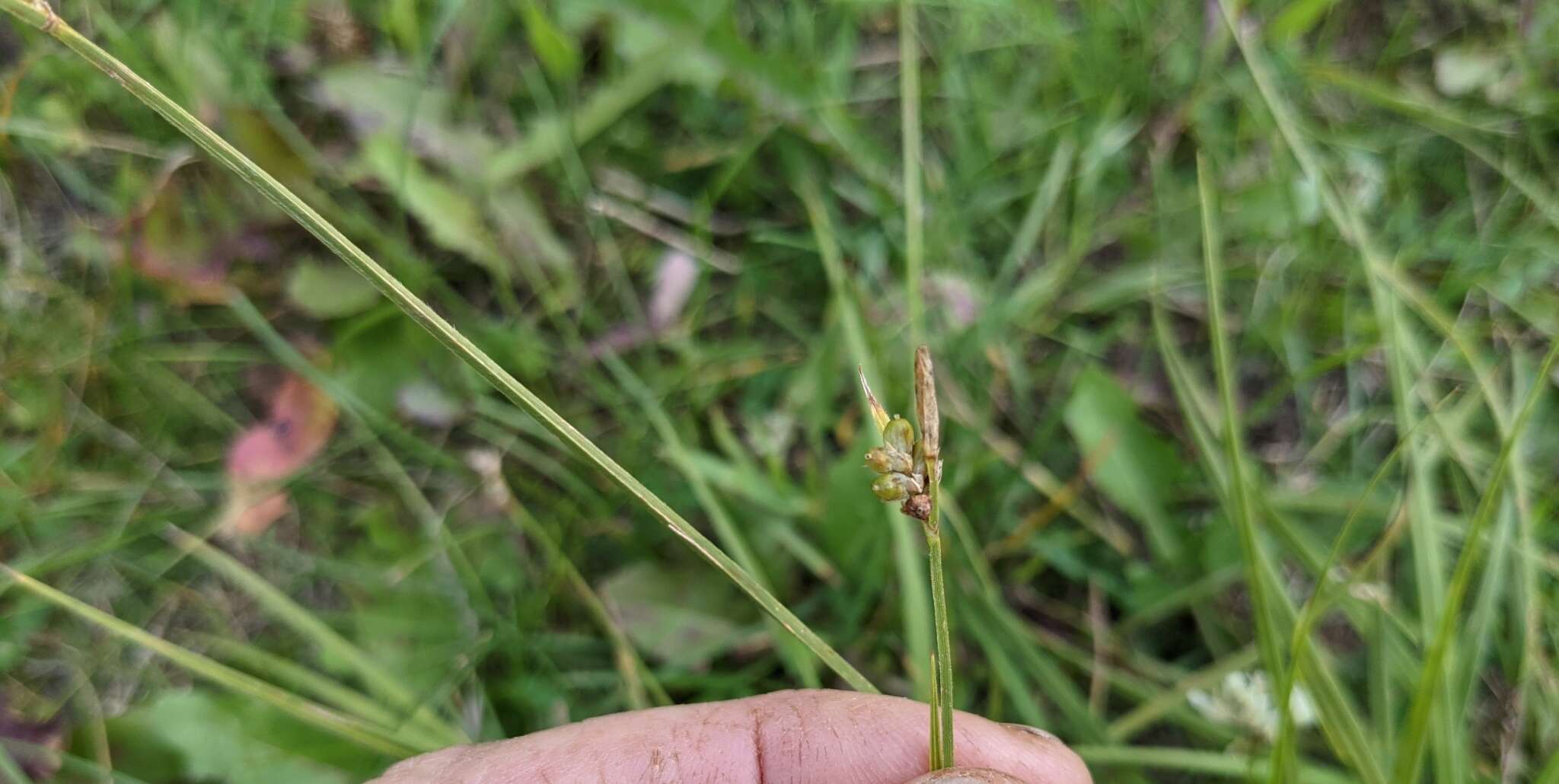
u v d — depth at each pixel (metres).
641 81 0.24
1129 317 0.24
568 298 0.23
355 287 0.22
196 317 0.22
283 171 0.22
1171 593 0.21
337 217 0.22
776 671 0.21
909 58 0.21
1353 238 0.19
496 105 0.25
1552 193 0.24
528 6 0.22
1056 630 0.22
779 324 0.24
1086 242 0.24
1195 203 0.24
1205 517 0.22
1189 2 0.25
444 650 0.20
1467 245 0.24
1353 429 0.22
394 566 0.21
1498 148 0.25
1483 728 0.20
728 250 0.25
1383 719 0.16
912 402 0.21
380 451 0.22
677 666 0.20
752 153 0.24
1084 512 0.22
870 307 0.23
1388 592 0.20
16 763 0.19
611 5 0.23
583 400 0.23
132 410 0.22
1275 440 0.23
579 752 0.16
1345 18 0.27
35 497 0.21
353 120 0.23
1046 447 0.23
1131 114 0.25
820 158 0.25
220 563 0.19
